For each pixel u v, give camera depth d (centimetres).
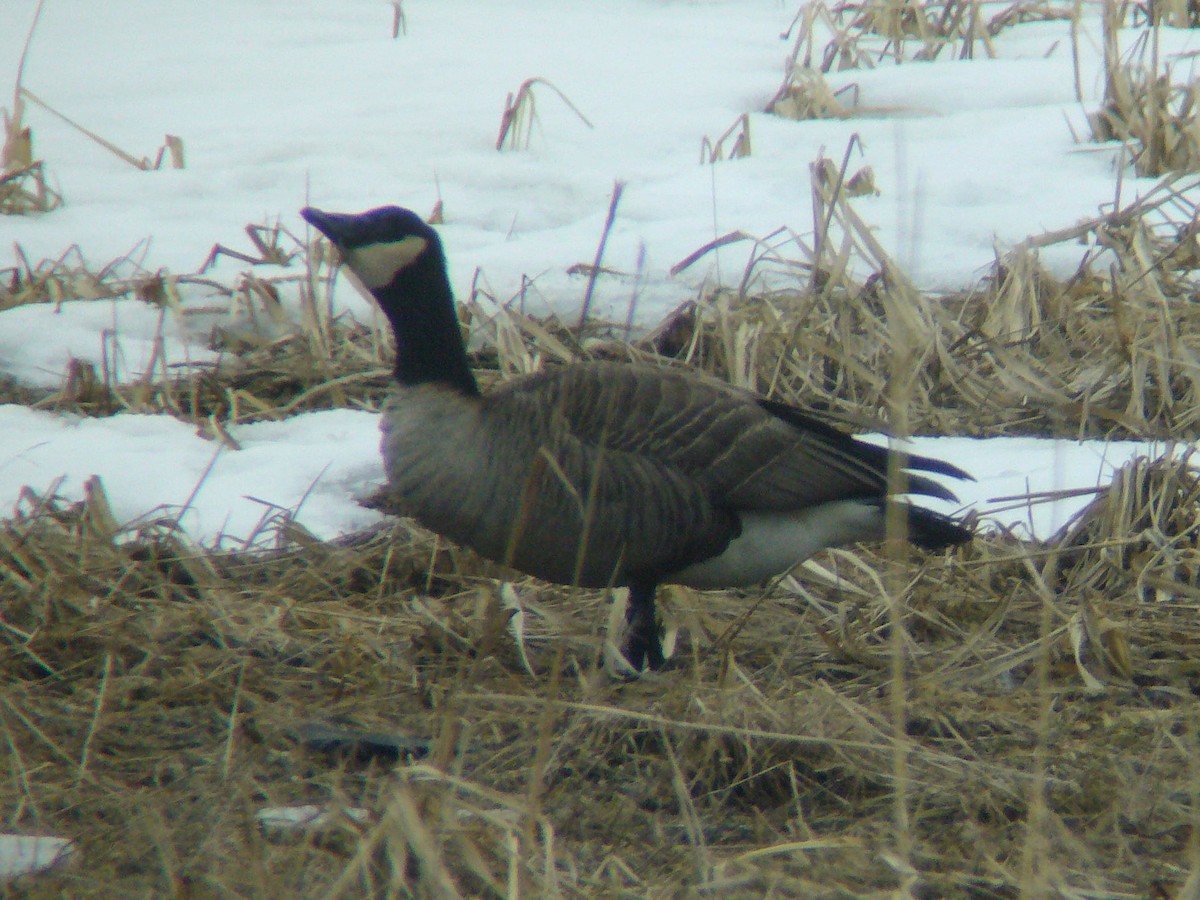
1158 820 934
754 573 1205
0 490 1471
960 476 1224
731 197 2256
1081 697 1127
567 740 1028
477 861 797
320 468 1559
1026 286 1838
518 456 1125
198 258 2133
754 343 1733
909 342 1563
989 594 1295
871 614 1267
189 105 2788
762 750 1005
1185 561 1280
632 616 1199
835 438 1195
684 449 1149
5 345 1870
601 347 1831
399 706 1117
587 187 2342
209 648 1194
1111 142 2350
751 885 846
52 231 2222
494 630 1005
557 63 2988
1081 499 1429
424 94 2803
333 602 1291
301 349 1870
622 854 905
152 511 1372
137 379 1794
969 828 920
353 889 833
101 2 3597
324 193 2361
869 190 2233
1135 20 3003
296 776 988
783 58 2983
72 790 981
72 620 1220
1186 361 1567
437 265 1145
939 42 2884
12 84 2906
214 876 835
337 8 3544
